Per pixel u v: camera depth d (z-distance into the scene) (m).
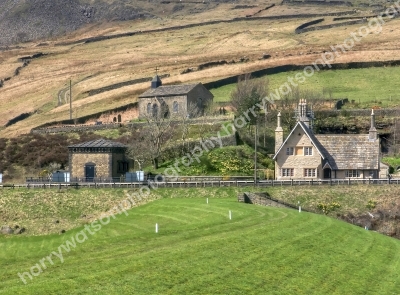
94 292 49.09
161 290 50.94
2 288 49.62
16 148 158.75
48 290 48.97
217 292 52.03
